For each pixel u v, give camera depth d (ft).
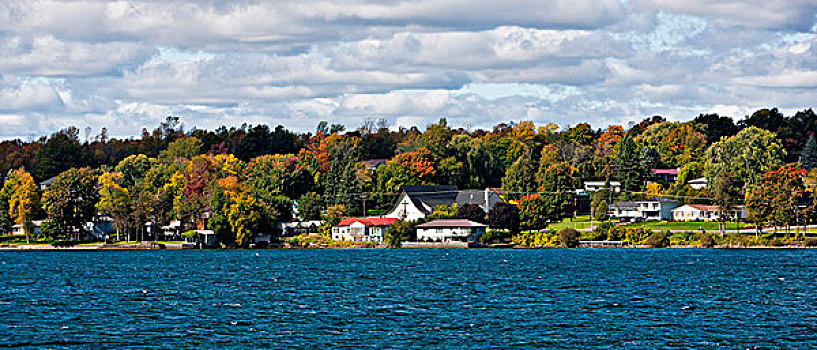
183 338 404.98
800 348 376.27
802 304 500.33
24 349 384.06
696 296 539.70
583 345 384.88
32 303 525.34
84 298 550.36
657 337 399.85
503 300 526.98
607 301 517.14
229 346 387.96
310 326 434.30
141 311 487.61
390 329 425.69
